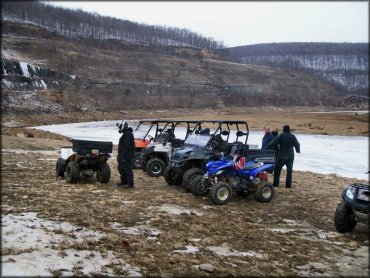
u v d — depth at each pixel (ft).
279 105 384.88
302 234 21.01
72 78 234.79
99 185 32.42
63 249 15.76
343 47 559.38
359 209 19.92
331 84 495.41
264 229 21.43
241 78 412.77
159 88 307.58
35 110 181.57
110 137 98.73
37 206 23.09
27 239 16.69
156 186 33.68
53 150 63.36
